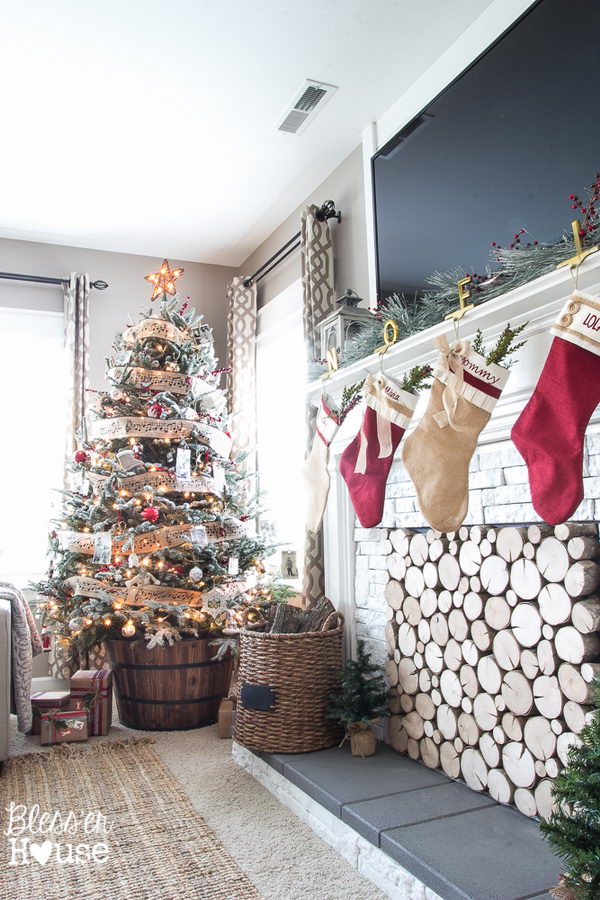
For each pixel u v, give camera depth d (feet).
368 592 8.64
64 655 12.53
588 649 5.39
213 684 10.32
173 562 10.20
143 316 11.50
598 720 4.49
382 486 7.07
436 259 8.38
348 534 9.04
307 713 7.75
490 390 5.95
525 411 5.42
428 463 6.23
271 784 7.62
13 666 8.90
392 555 8.04
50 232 13.82
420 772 7.04
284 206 13.00
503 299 5.84
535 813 5.76
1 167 11.43
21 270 14.01
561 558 5.67
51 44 8.62
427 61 9.14
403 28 8.52
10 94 9.57
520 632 6.07
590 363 5.13
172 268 15.30
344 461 7.68
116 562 9.96
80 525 10.36
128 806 7.17
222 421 11.43
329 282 11.25
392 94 9.81
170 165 11.50
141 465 10.12
